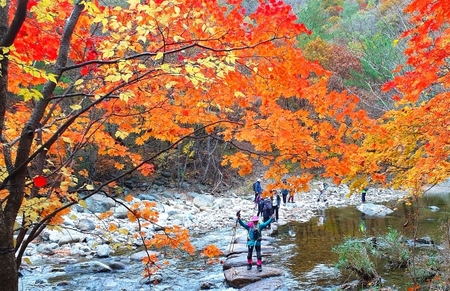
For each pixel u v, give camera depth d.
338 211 19.09
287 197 23.61
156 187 24.66
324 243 12.10
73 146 5.25
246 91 4.47
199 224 16.22
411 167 5.79
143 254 10.84
